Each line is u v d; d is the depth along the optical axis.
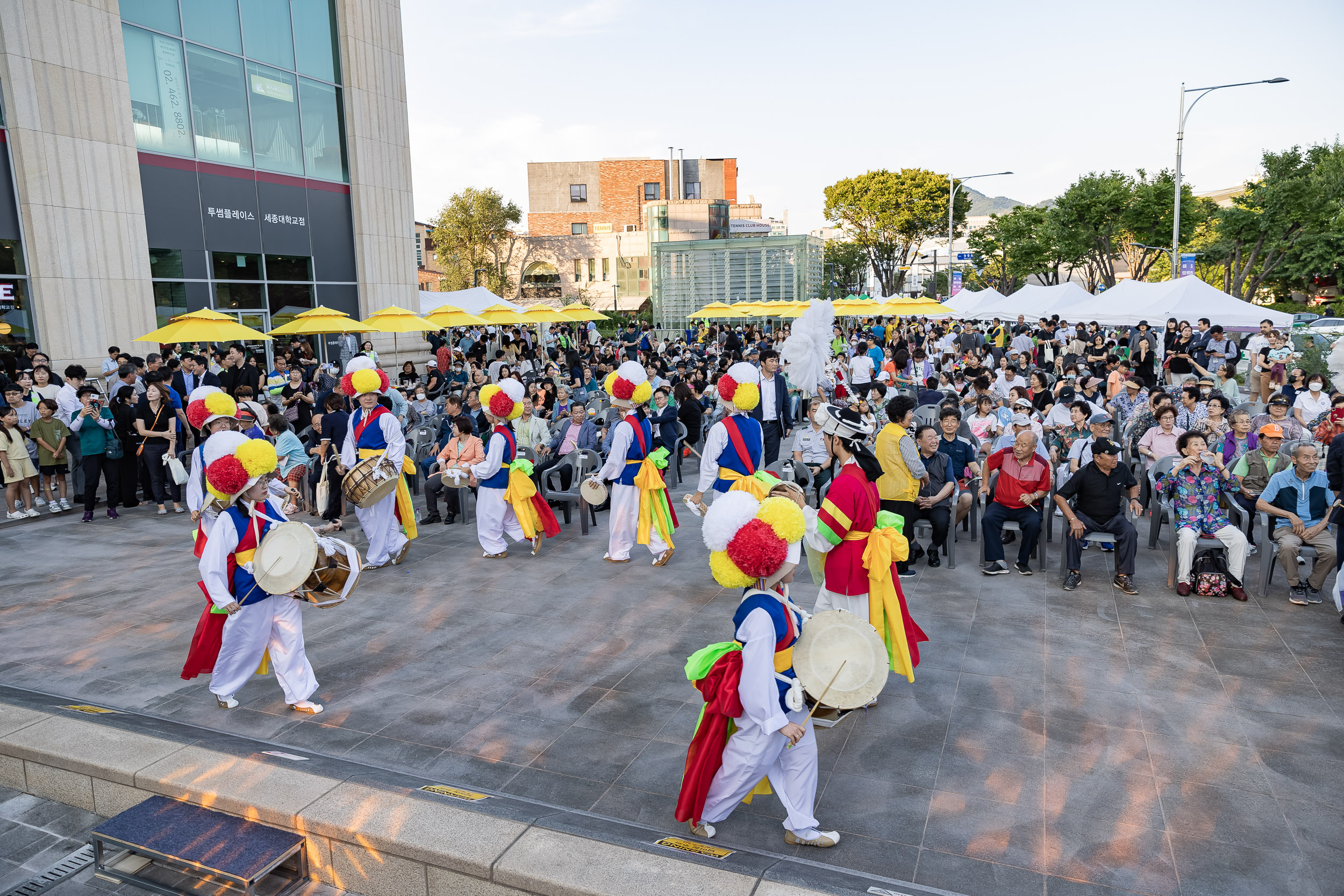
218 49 17.19
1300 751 4.54
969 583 7.50
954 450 8.43
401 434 8.27
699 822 3.87
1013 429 8.66
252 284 18.20
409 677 5.73
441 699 5.39
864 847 3.79
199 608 7.23
